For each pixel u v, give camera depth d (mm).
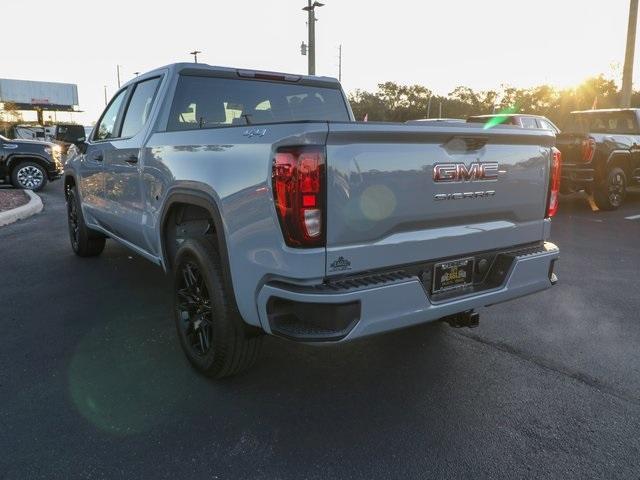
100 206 5348
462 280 3176
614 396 3244
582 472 2549
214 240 3283
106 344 3926
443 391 3291
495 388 3332
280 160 2547
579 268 6172
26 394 3207
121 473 2521
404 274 2807
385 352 3826
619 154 10414
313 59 23984
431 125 2807
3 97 67062
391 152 2717
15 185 14336
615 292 5250
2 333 4117
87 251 6340
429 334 4152
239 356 3180
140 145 4156
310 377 3457
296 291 2561
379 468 2570
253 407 3096
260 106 4574
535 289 3416
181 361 3656
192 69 4234
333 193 2553
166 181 3643
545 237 3641
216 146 3066
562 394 3262
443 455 2670
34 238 7766
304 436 2820
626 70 17969
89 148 5566
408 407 3111
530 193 3455
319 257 2566
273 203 2598
